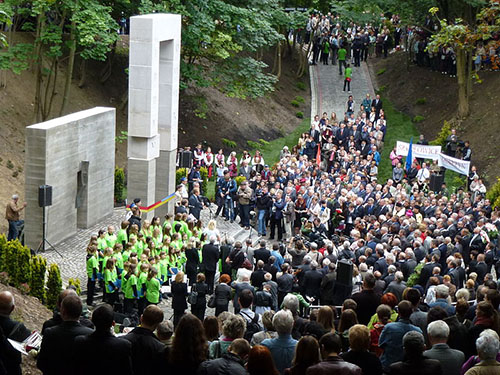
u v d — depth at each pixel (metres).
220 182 35.16
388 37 60.19
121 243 25.20
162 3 41.06
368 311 15.15
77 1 35.91
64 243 28.81
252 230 35.22
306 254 24.05
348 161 41.12
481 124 46.72
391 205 32.97
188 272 24.56
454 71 53.22
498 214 29.92
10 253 20.91
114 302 23.05
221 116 50.50
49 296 21.27
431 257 22.45
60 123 28.09
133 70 29.44
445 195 36.78
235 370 9.26
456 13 46.84
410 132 50.34
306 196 34.03
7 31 41.72
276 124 52.69
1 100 38.88
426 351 10.63
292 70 59.16
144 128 29.70
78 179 29.88
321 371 9.10
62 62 44.72
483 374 9.54
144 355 10.11
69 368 9.77
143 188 30.19
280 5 57.31
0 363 9.41
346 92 56.34
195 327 9.75
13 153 36.53
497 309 13.13
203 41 42.91
